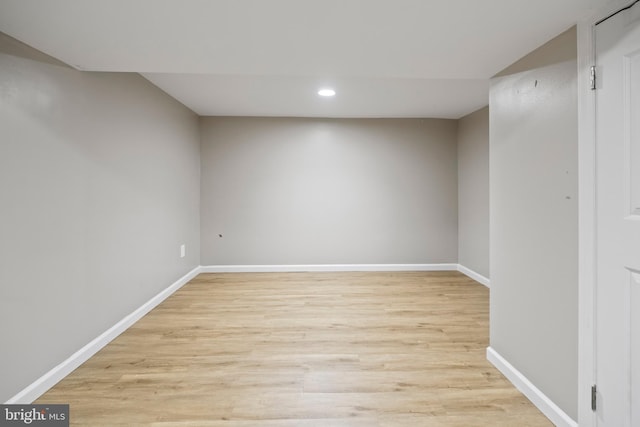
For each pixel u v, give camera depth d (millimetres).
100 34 1853
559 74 1769
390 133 5383
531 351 2018
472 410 1923
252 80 3502
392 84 3648
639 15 1343
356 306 3711
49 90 2154
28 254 1996
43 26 1760
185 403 1979
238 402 1990
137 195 3293
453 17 1640
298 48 2023
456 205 5473
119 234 2973
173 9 1592
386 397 2041
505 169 2258
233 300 3926
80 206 2449
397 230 5445
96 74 2623
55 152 2205
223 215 5316
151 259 3615
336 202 5395
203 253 5312
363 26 1751
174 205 4258
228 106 4617
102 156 2711
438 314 3463
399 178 5418
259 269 5359
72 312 2367
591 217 1573
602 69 1510
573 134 1673
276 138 5316
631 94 1385
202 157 5266
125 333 2982
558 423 1774
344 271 5398
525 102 2053
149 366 2406
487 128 4551
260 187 5328
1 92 1826
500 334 2354
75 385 2166
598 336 1552
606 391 1520
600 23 1519
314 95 4070
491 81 2441
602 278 1528
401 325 3170
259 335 2945
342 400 2012
